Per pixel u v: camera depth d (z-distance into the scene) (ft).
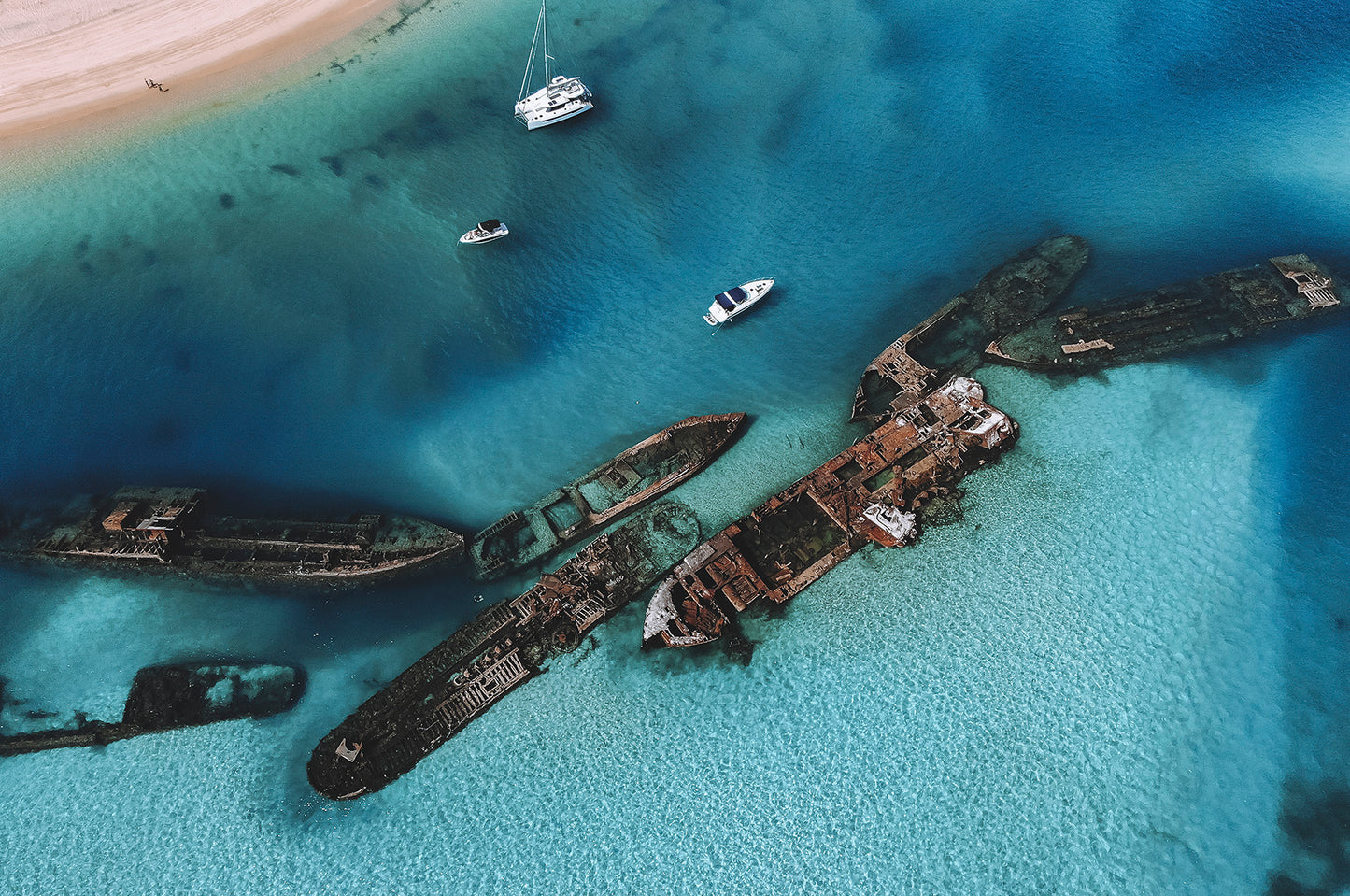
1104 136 208.74
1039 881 116.78
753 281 189.37
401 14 249.55
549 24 245.86
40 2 251.80
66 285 190.80
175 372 178.09
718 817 124.57
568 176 211.20
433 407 173.99
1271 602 136.98
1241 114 209.26
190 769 131.44
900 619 139.85
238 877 122.62
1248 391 160.97
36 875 122.93
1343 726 125.18
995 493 152.25
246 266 193.06
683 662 138.31
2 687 139.64
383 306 187.32
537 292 190.19
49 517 157.69
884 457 156.76
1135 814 120.57
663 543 150.71
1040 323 173.17
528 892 120.16
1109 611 137.80
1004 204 198.49
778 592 142.92
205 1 253.44
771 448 164.14
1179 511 147.74
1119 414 160.35
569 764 129.80
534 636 140.67
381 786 128.88
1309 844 116.47
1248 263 180.55
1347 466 150.41
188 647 143.54
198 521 156.46
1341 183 193.57
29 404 173.99
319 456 167.12
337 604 147.33
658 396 174.09
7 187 208.54
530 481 163.63
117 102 227.81
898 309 182.91
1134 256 184.44
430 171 212.43
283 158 214.90
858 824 122.52
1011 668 133.59
